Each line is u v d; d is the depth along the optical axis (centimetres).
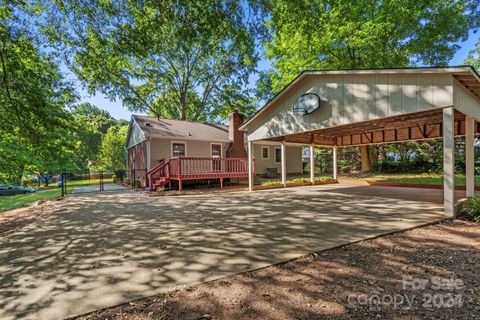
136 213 654
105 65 836
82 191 1285
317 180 1374
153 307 210
